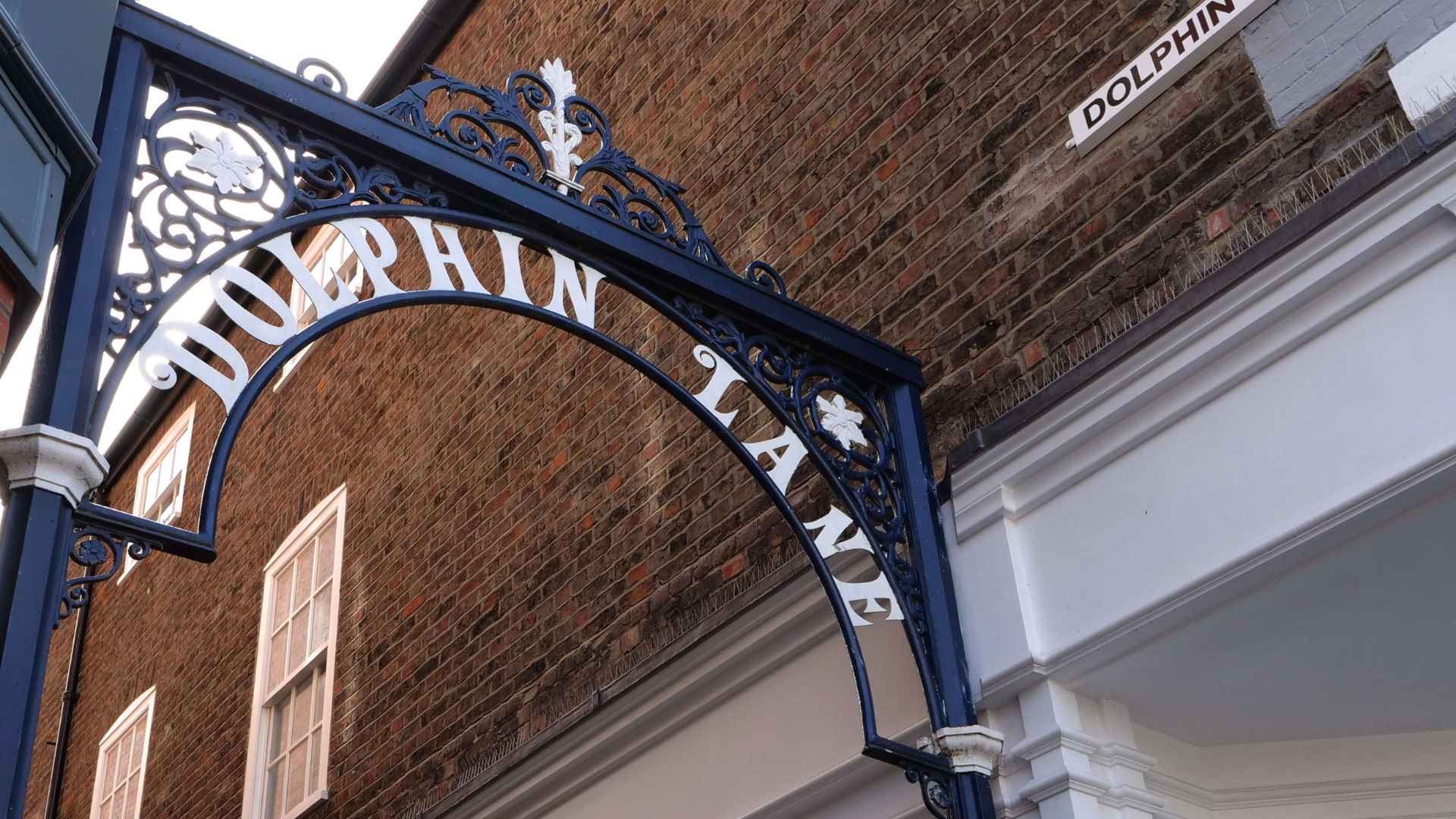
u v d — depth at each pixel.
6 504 2.55
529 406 6.95
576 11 7.57
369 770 7.14
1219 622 3.54
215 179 3.19
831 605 4.11
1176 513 3.61
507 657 6.34
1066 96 4.47
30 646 2.41
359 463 8.54
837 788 4.32
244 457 10.29
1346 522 3.21
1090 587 3.76
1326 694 3.95
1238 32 3.99
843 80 5.50
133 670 10.93
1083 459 3.89
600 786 5.38
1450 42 3.38
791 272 5.37
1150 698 3.90
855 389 4.33
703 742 4.93
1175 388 3.70
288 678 8.44
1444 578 3.44
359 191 3.45
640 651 5.43
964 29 4.98
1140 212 4.07
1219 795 4.20
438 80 3.76
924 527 4.14
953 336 4.53
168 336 2.91
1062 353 4.12
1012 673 3.80
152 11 3.24
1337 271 3.36
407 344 8.42
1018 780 3.78
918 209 4.89
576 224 3.82
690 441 5.70
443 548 7.25
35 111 2.49
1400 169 3.26
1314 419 3.37
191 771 9.27
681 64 6.57
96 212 2.94
